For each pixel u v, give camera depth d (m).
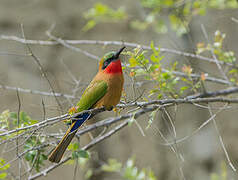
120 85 8.61
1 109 13.80
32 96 14.76
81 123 8.55
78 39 17.64
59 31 17.59
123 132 15.98
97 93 8.55
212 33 13.85
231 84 9.95
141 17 13.72
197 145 15.80
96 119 14.79
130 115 9.31
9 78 15.46
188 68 8.90
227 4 12.11
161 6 11.95
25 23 17.62
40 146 8.70
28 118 9.08
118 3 17.39
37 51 16.25
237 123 15.71
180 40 14.10
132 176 10.45
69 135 8.39
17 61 16.05
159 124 12.33
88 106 8.64
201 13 11.91
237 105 15.53
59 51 16.19
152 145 15.70
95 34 17.64
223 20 14.05
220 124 15.84
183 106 16.12
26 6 17.95
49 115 11.46
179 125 16.22
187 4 12.07
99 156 15.59
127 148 15.91
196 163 15.48
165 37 15.48
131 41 16.88
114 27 17.34
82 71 15.87
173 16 12.07
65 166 15.91
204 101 8.75
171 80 8.91
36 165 8.88
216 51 9.97
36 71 15.64
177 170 14.81
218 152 15.62
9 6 17.86
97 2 17.92
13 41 17.03
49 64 15.93
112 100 8.67
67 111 9.02
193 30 13.98
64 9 18.05
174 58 14.22
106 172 15.26
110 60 8.69
